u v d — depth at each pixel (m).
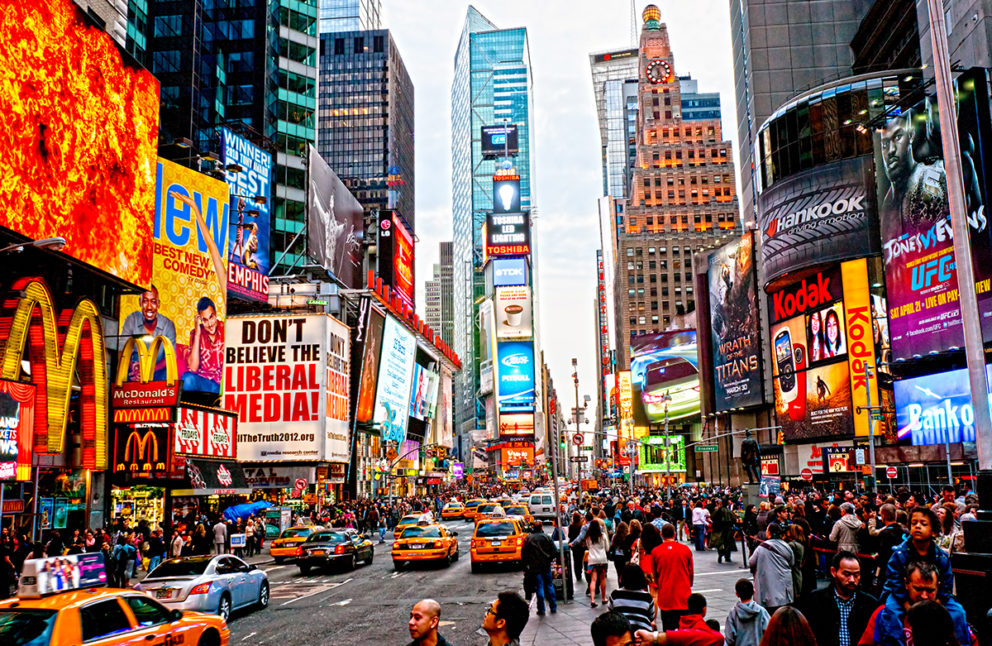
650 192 178.12
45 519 33.53
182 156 61.62
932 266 58.38
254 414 65.31
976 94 52.84
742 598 8.35
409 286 114.50
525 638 13.89
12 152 28.61
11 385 28.83
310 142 102.88
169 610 12.11
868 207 75.06
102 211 34.00
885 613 6.82
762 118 111.62
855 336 74.38
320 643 15.23
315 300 72.56
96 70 34.09
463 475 159.88
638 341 142.25
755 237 101.62
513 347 179.00
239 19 97.19
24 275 32.22
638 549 15.71
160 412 37.91
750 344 100.81
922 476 61.12
